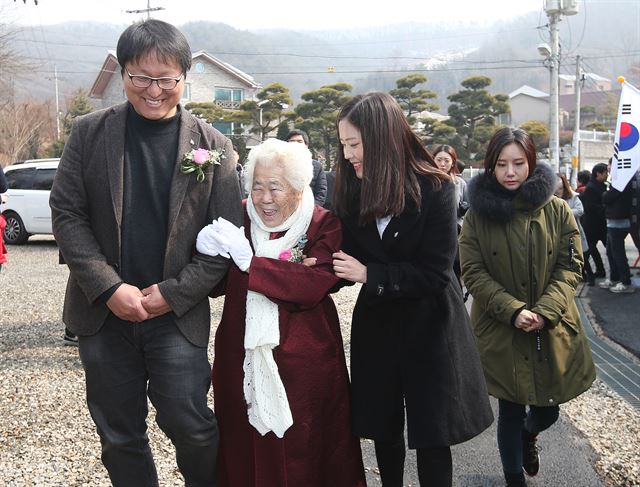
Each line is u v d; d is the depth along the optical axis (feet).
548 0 61.21
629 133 25.94
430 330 8.17
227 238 7.81
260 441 8.03
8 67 74.64
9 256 39.42
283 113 92.43
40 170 45.47
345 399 8.41
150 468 8.39
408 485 10.36
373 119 7.82
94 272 7.56
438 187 8.00
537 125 123.44
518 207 9.91
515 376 9.70
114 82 125.49
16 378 15.42
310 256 8.16
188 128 8.09
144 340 7.88
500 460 11.43
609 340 20.68
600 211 31.55
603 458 11.28
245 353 8.17
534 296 9.83
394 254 8.11
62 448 11.44
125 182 7.82
